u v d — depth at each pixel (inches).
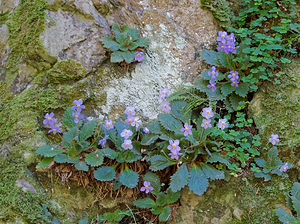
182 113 38.6
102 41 38.2
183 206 35.8
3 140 36.2
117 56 38.1
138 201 35.9
